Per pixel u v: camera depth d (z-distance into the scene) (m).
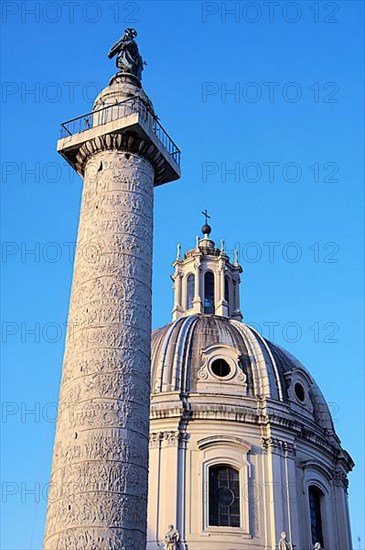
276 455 40.44
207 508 38.03
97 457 18.84
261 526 38.22
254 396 42.28
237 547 37.03
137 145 23.47
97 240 22.05
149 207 23.33
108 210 22.45
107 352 20.28
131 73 26.08
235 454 39.75
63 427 19.75
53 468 19.55
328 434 45.88
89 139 23.55
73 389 20.03
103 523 18.08
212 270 53.22
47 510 19.28
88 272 21.67
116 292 21.22
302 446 42.69
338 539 42.81
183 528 37.38
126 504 18.53
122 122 23.16
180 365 42.97
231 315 52.28
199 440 39.66
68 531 18.08
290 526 38.75
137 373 20.42
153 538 37.16
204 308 51.72
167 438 39.88
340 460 45.53
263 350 45.00
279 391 43.12
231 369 43.12
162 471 39.06
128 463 19.06
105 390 19.77
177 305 52.38
